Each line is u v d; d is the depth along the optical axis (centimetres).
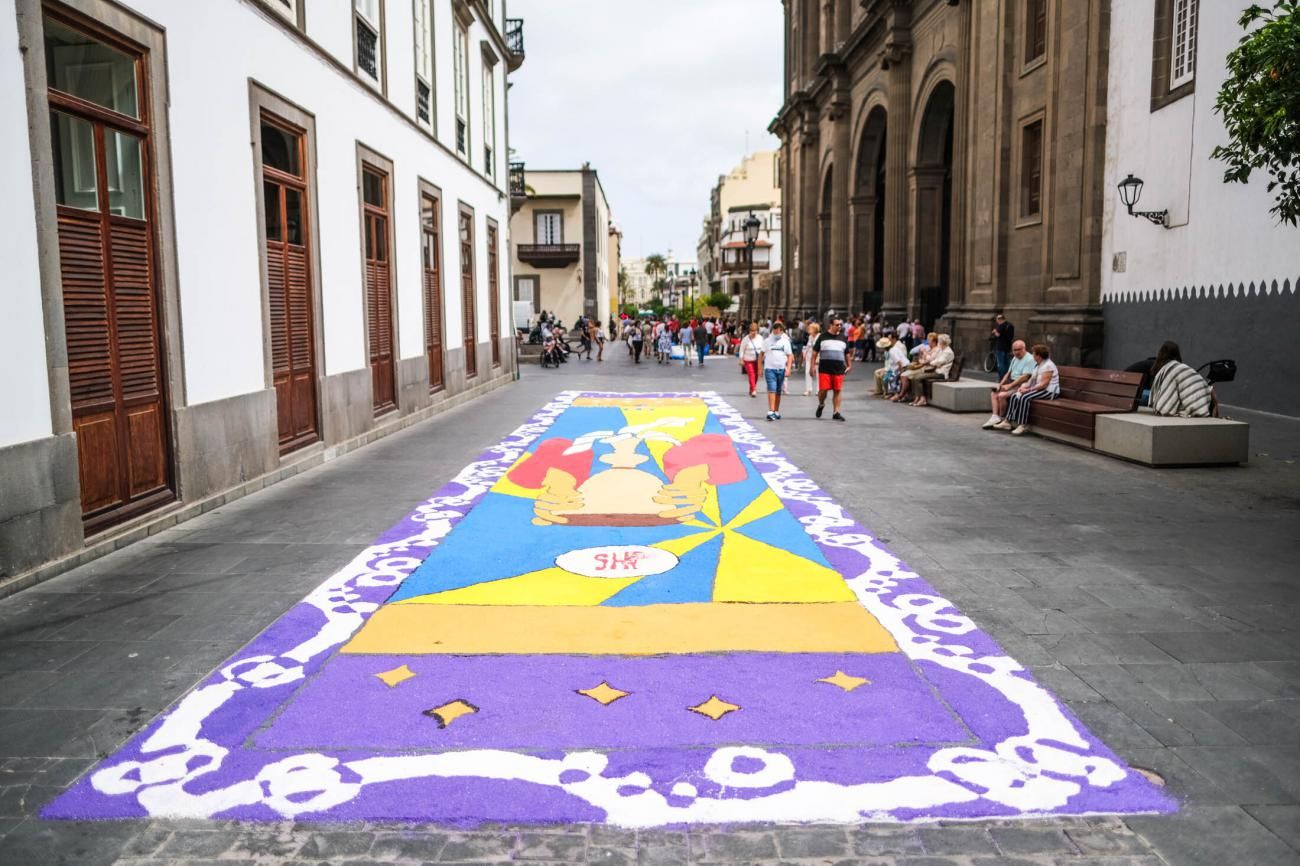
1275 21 699
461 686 420
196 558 646
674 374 2755
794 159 5144
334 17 1165
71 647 475
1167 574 594
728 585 576
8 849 297
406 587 575
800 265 4775
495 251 2298
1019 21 2208
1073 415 1155
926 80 2928
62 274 631
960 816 313
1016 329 2198
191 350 791
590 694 410
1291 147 702
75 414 643
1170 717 387
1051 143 2022
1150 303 1680
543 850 295
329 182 1138
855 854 293
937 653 458
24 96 585
